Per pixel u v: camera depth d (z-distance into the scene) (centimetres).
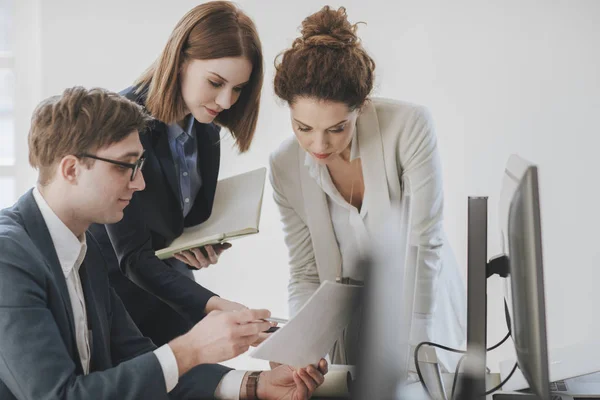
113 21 387
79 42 388
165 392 151
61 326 153
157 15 386
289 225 230
